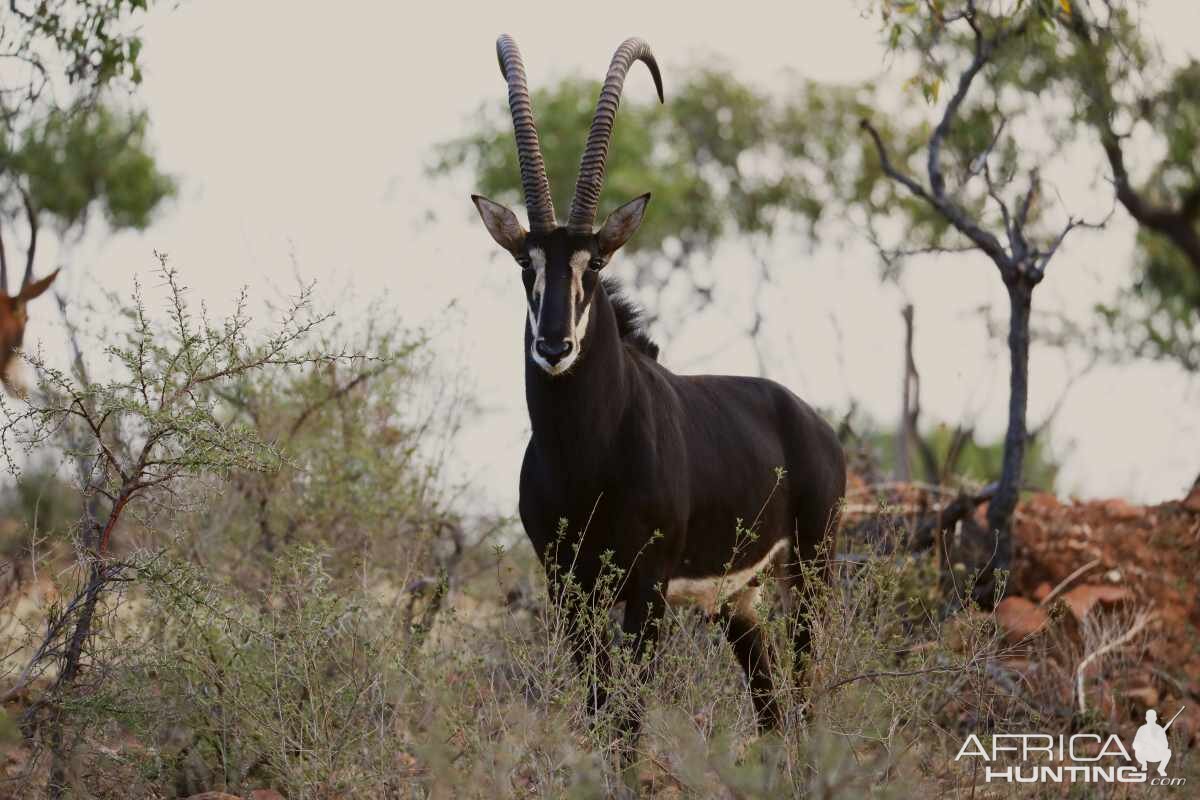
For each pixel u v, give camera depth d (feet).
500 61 49.21
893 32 70.79
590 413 45.01
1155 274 103.91
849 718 39.65
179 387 41.16
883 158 71.92
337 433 60.85
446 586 50.57
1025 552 66.69
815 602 46.16
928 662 43.42
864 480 76.23
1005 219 68.54
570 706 39.63
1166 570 64.69
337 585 49.55
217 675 40.57
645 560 46.44
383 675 39.50
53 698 39.58
